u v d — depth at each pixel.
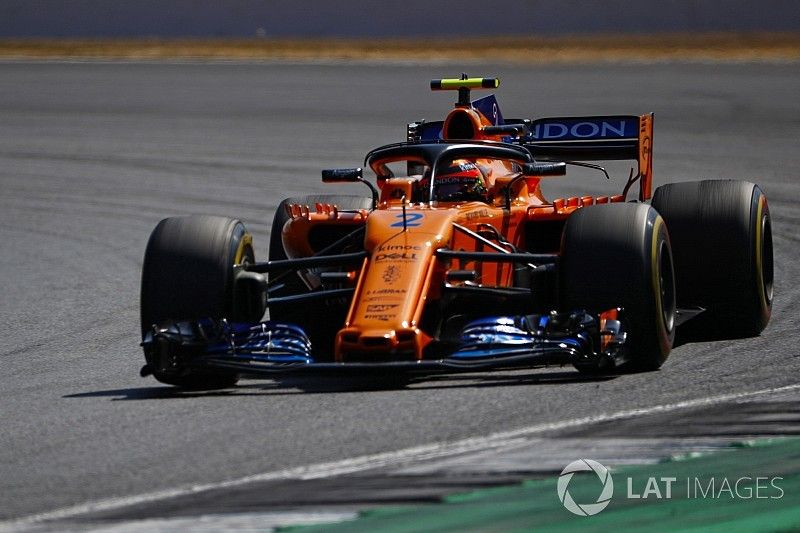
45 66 161.62
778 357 26.86
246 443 21.27
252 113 102.31
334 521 17.11
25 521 17.58
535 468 19.09
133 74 146.50
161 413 24.03
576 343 24.08
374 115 97.88
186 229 27.11
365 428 21.80
